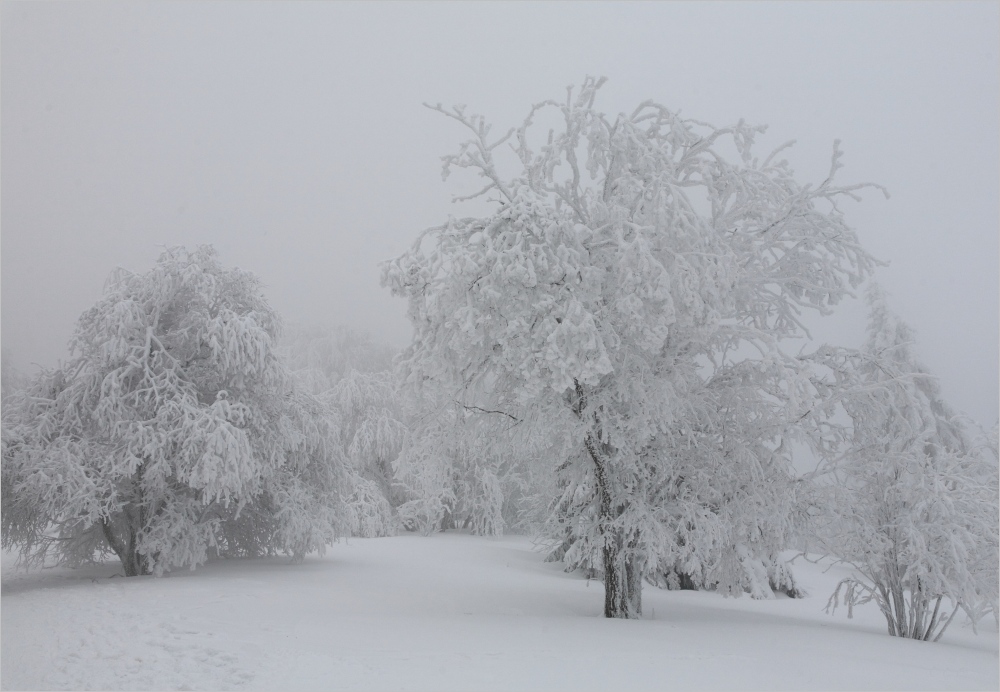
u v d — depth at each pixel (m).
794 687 6.08
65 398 15.33
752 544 11.28
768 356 10.20
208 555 18.80
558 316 9.83
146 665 6.56
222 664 6.48
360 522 29.11
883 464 11.06
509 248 10.17
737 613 13.30
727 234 11.95
